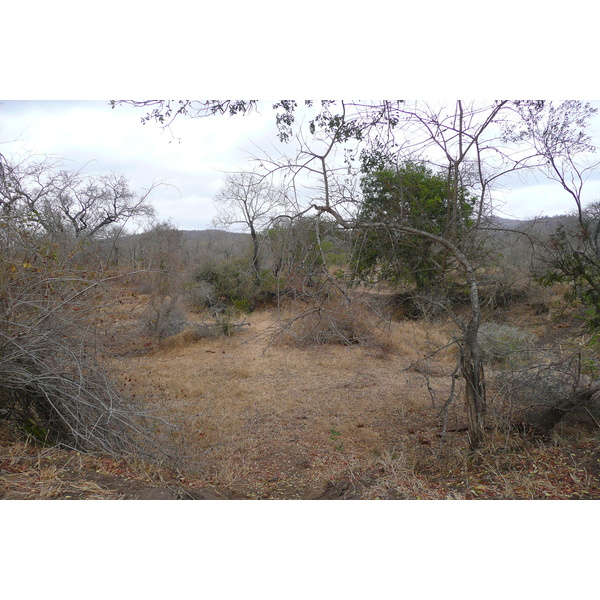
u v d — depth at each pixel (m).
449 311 5.26
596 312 5.93
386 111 5.01
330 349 12.98
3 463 3.99
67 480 3.77
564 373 6.23
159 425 6.39
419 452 5.92
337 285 4.66
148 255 10.98
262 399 9.24
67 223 7.12
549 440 5.55
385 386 10.12
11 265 4.65
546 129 4.98
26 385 4.84
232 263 18.42
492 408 5.57
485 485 4.28
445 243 4.96
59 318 4.74
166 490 3.80
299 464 6.11
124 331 7.45
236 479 5.46
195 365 12.11
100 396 4.99
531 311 9.68
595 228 5.66
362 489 4.59
